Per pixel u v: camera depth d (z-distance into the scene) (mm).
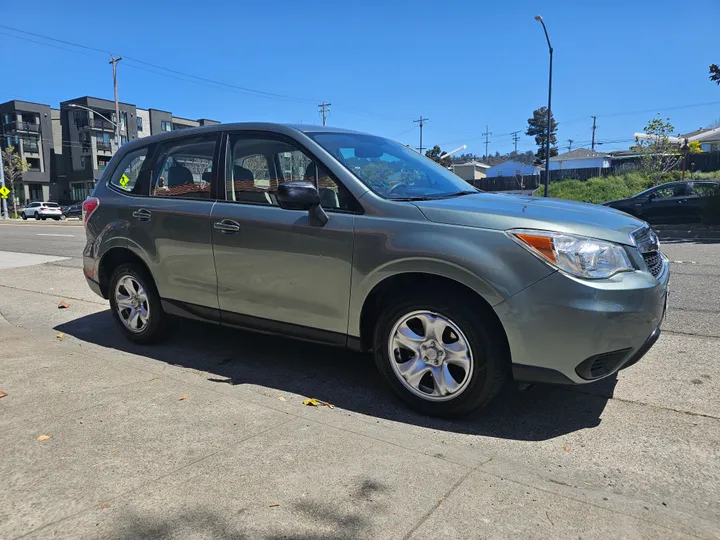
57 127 75375
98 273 4973
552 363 2893
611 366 2973
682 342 4727
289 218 3619
